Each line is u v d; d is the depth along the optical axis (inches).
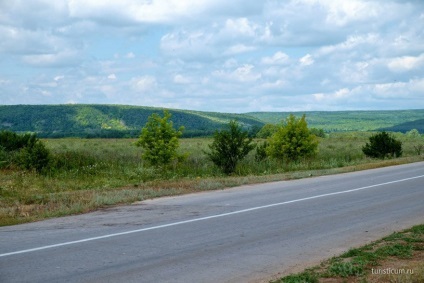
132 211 464.4
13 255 297.3
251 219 418.0
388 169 947.3
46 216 439.2
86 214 451.2
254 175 873.5
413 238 327.6
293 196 565.6
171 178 807.7
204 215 437.7
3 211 469.1
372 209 470.0
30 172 840.9
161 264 278.8
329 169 940.0
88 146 1919.3
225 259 290.0
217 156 906.1
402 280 231.6
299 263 281.7
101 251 307.4
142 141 946.1
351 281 240.4
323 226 387.9
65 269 267.9
